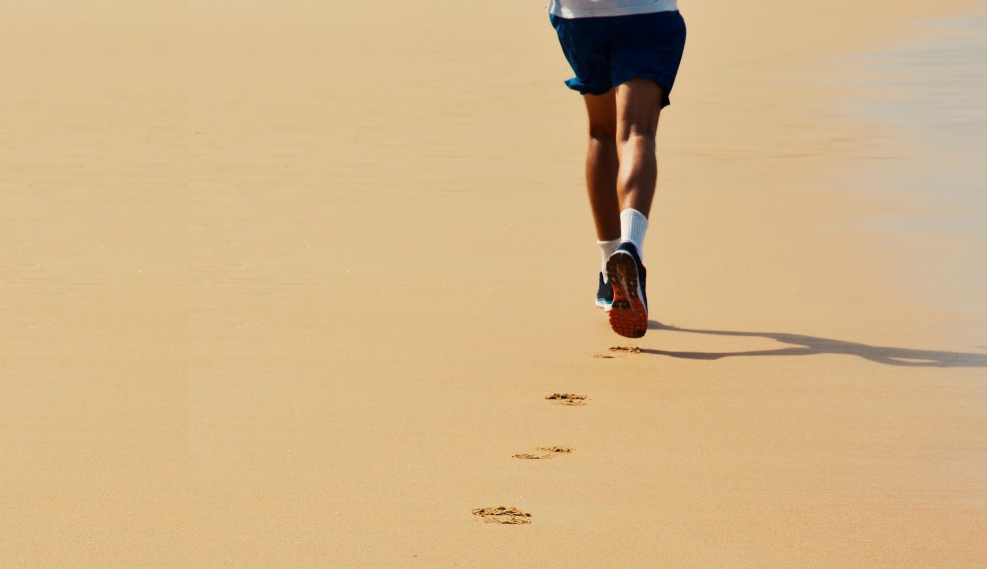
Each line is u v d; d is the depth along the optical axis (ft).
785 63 100.22
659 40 30.89
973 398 25.71
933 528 19.61
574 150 61.62
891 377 27.12
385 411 25.41
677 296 34.47
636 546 19.02
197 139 67.15
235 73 101.50
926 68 92.22
